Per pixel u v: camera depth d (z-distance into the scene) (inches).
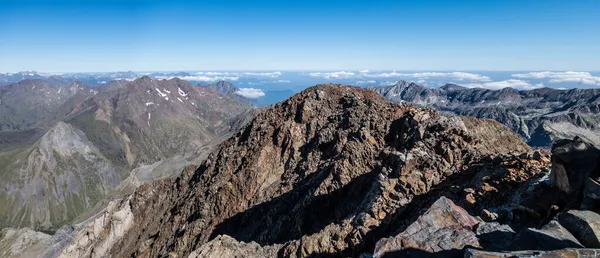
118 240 2650.1
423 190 1019.3
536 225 685.3
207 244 1157.7
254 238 1594.5
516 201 773.3
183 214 2192.4
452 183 1006.4
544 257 482.6
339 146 1827.0
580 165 677.3
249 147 2343.8
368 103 2016.5
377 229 941.2
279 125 2347.4
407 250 632.4
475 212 837.8
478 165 1037.2
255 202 1888.5
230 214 1932.8
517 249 547.2
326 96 2410.2
